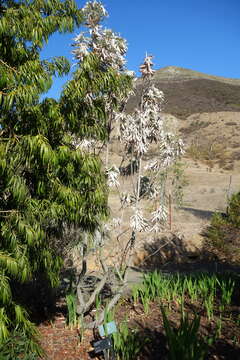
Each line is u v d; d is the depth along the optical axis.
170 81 83.94
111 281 5.62
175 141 5.10
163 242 11.67
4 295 3.18
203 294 6.26
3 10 3.60
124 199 5.18
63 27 3.68
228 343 4.62
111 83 3.81
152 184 5.44
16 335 4.08
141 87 5.05
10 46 3.54
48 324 5.26
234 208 13.08
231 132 46.12
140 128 4.92
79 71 3.55
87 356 4.34
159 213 5.06
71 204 3.57
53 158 3.25
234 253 11.91
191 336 3.42
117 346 4.06
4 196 3.59
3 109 3.26
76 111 3.67
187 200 20.61
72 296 5.07
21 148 3.22
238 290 7.00
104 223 5.00
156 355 4.29
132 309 5.88
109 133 4.81
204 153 39.53
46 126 3.50
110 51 4.46
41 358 4.17
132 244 5.27
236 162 35.09
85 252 4.85
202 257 11.74
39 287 5.39
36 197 3.72
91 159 3.66
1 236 3.49
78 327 5.12
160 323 5.25
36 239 3.39
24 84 3.34
